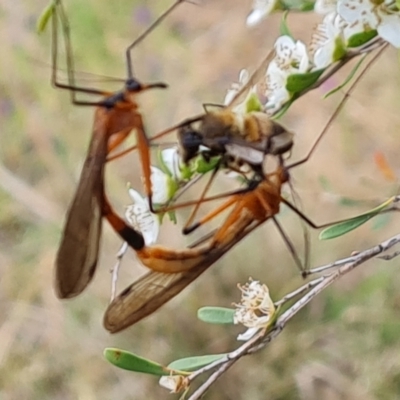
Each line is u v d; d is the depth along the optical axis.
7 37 0.41
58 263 0.16
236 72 0.41
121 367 0.18
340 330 0.31
